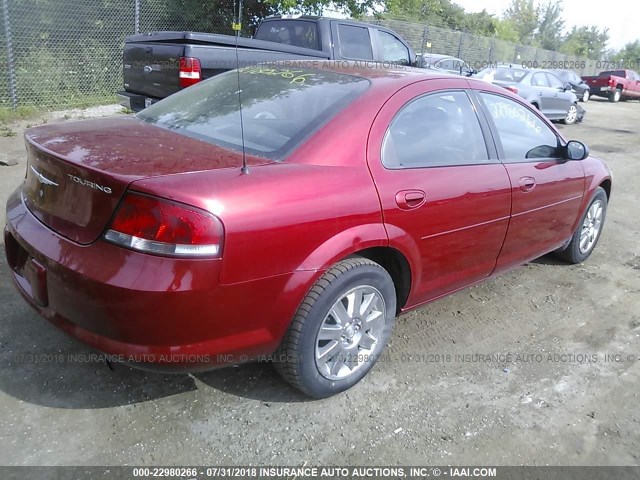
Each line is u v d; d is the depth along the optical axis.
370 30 8.70
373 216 2.73
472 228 3.32
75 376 2.86
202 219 2.17
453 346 3.46
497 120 3.66
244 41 7.01
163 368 2.33
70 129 2.90
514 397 3.00
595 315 4.02
